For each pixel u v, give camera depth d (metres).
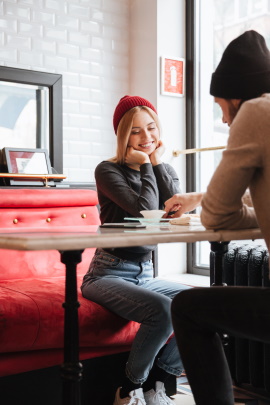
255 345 2.46
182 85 3.90
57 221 2.86
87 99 3.87
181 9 3.91
